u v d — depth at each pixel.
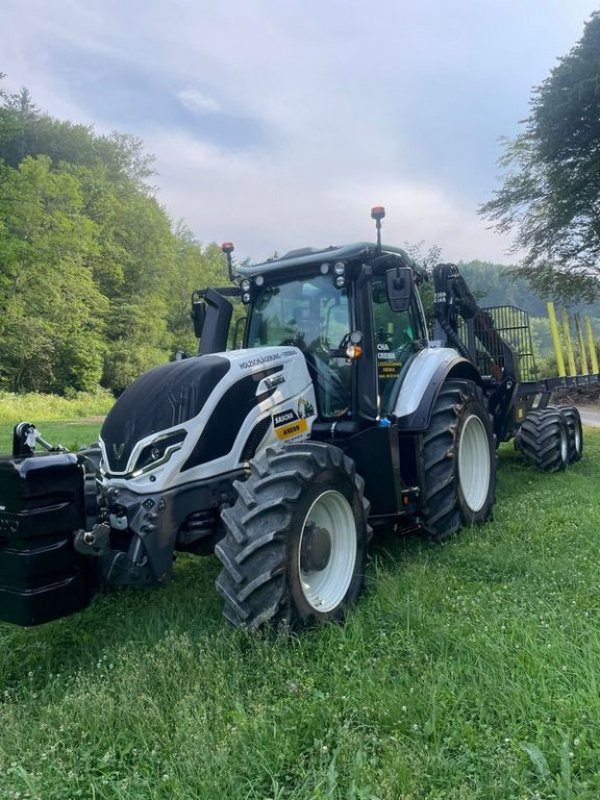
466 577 4.15
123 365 40.78
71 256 35.84
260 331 5.09
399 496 4.45
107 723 2.59
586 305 28.14
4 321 32.19
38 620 2.99
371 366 4.51
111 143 53.03
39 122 49.72
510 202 26.47
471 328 7.64
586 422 15.77
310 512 3.63
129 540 3.51
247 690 2.81
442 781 2.17
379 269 4.96
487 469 5.63
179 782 2.21
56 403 29.30
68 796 2.23
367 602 3.77
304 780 2.21
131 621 3.67
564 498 6.22
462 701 2.62
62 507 3.08
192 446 3.68
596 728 2.35
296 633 3.29
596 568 4.10
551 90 23.31
